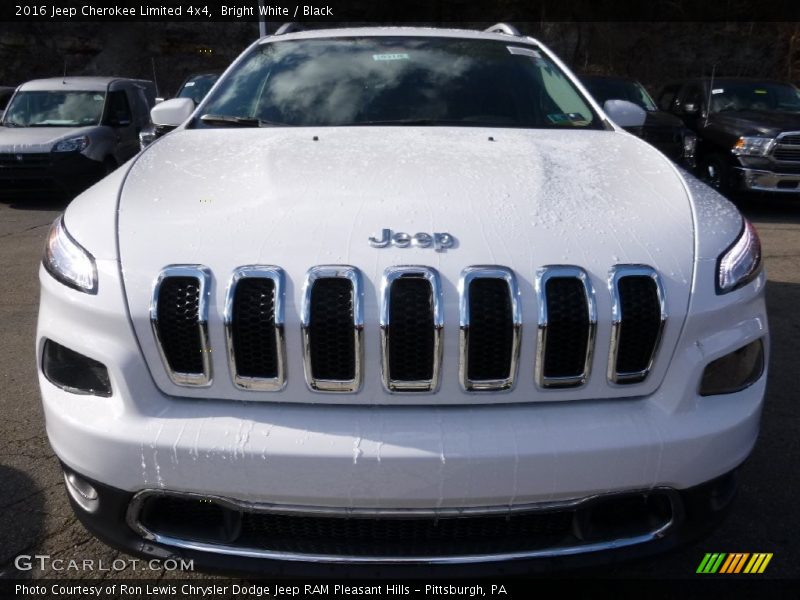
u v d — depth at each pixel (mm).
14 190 9156
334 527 1823
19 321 4621
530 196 2064
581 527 1834
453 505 1738
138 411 1777
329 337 1750
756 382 1978
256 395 1776
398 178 2162
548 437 1735
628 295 1806
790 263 6234
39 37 20281
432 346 1741
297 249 1818
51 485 2719
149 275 1805
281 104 3121
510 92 3215
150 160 2443
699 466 1818
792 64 20828
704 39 21312
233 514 1803
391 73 3275
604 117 3133
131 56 21000
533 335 1756
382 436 1718
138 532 1863
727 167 8906
